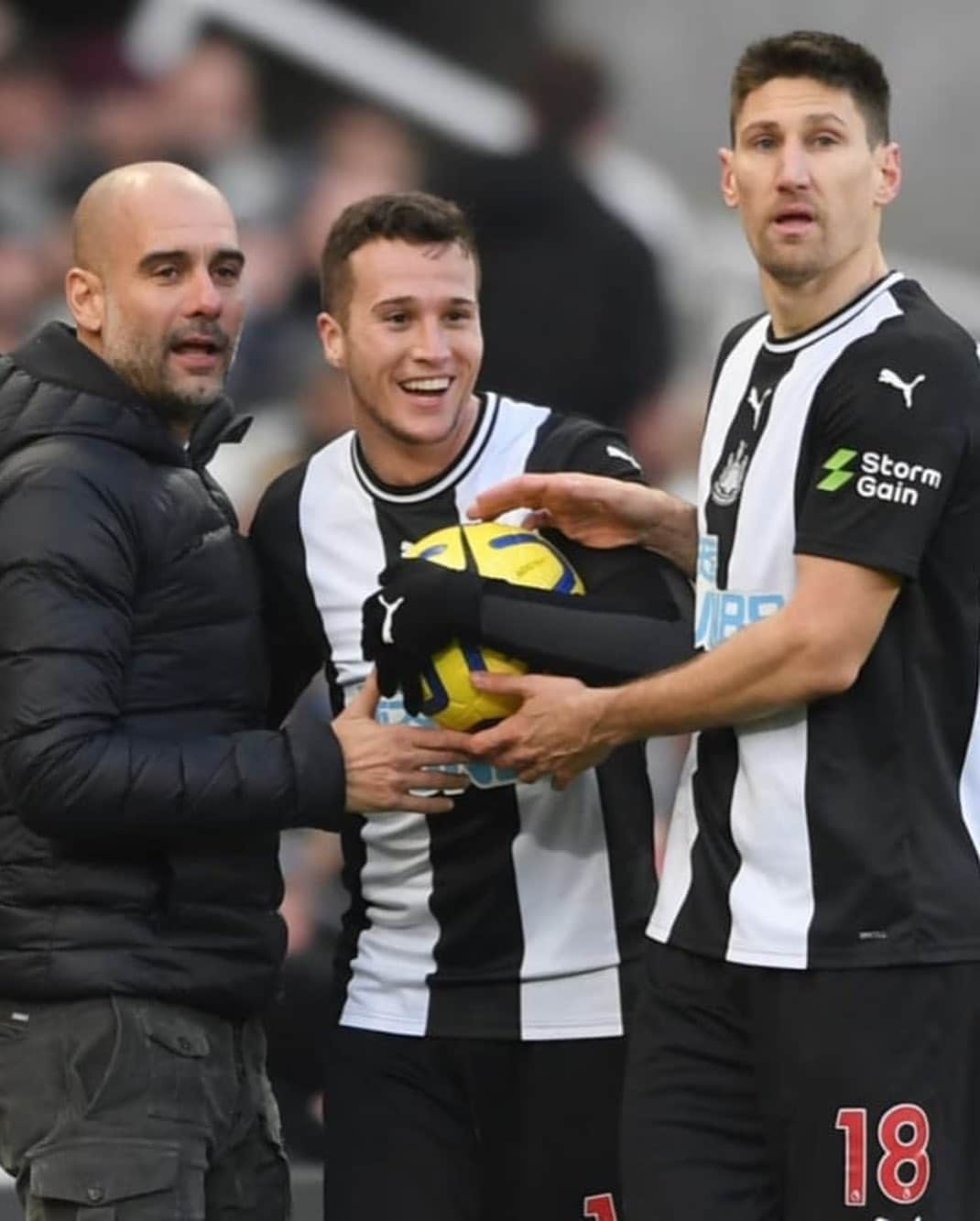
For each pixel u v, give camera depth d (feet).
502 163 78.43
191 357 45.93
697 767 44.37
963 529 42.45
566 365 78.54
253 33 77.87
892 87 79.77
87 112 77.36
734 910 43.11
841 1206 42.50
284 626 48.93
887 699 42.57
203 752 43.86
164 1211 43.62
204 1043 44.98
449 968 47.52
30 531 43.62
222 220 46.16
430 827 47.21
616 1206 47.67
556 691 44.01
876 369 41.78
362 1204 47.73
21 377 45.29
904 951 42.16
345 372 47.73
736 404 44.16
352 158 78.28
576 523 46.70
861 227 42.55
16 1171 44.91
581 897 47.39
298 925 69.97
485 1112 47.80
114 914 44.47
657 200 78.89
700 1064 43.93
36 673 43.21
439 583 44.37
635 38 78.74
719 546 43.88
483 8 78.33
